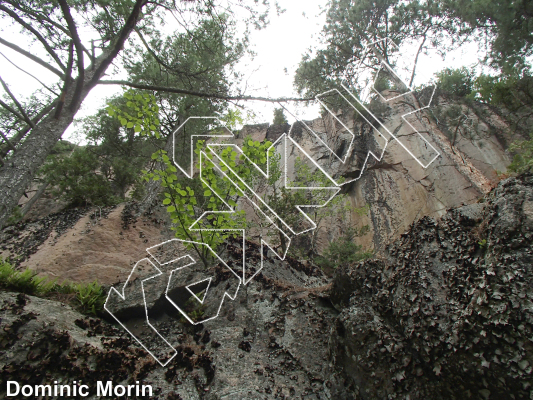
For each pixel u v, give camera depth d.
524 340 2.54
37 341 3.74
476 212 3.90
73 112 4.62
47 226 8.41
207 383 4.07
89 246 7.52
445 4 11.66
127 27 4.67
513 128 11.55
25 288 4.84
